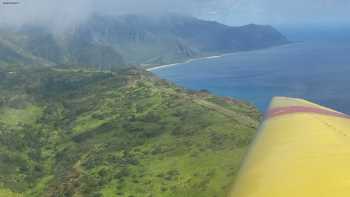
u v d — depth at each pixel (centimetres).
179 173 16825
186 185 15462
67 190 17925
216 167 16138
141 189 16288
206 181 15100
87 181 18088
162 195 15375
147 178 17112
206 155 17825
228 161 16450
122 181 17462
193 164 17288
